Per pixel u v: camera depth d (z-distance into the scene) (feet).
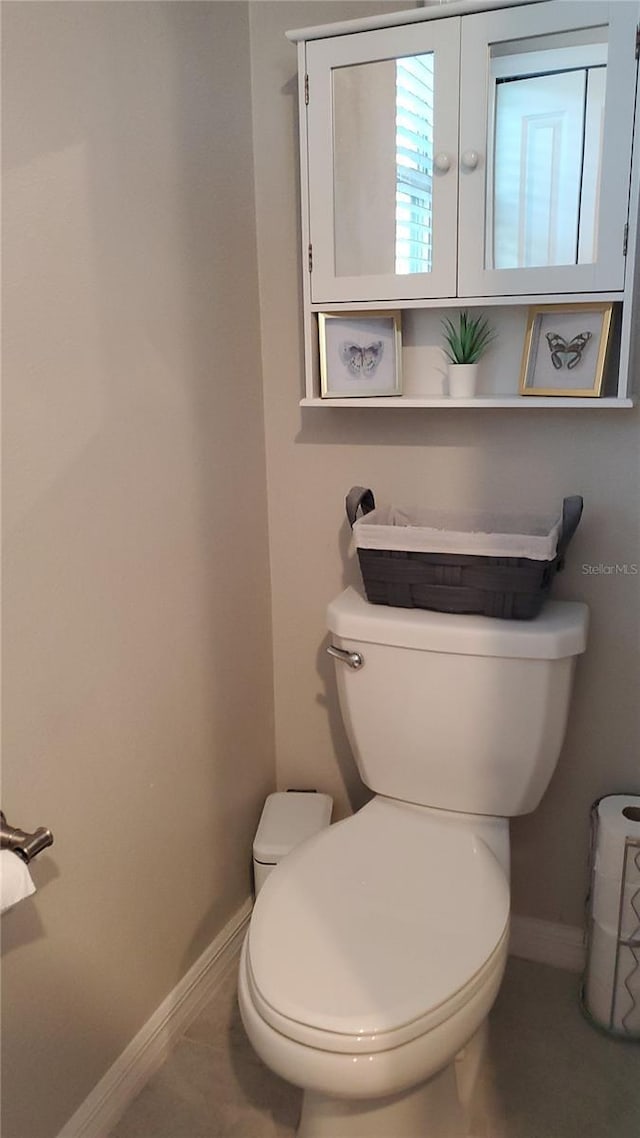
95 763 4.08
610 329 4.55
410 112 4.54
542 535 4.95
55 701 3.77
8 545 3.43
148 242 4.18
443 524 5.18
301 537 5.70
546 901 5.60
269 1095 4.64
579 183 4.35
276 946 3.67
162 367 4.38
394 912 3.86
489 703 4.60
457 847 4.33
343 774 6.02
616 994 4.94
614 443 4.81
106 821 4.20
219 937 5.46
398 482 5.35
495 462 5.09
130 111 3.96
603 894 4.89
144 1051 4.68
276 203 5.24
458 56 4.38
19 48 3.27
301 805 5.78
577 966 5.58
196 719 4.98
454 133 4.48
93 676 4.00
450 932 3.74
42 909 3.81
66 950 4.00
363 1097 3.32
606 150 4.21
